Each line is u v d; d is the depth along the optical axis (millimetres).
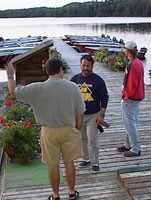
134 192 2830
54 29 52406
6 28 58906
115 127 4953
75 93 2516
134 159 3717
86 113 3201
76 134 2633
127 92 3467
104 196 2938
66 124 2535
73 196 2826
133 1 104250
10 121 4516
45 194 3006
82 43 21234
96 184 3168
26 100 2494
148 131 4727
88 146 3357
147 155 3826
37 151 3953
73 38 25719
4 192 3059
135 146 3744
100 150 4012
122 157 3779
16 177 3338
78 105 2572
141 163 3613
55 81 2475
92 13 125688
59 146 2629
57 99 2463
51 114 2492
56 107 2477
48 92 2451
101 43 21766
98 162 3422
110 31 43156
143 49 17906
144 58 17797
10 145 3723
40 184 3191
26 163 3674
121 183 3086
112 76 9367
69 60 13055
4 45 20312
